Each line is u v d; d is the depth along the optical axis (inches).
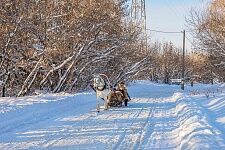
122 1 1395.2
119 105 887.7
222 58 1740.9
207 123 527.5
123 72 1625.2
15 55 1125.1
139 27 1502.2
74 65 1245.1
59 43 1114.1
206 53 1775.3
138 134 503.5
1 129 519.5
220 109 749.9
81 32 1164.5
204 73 2092.8
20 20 1030.4
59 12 1123.9
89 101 1005.8
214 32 1679.4
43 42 1121.4
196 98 1039.6
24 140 454.6
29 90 1199.6
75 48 1188.5
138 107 877.2
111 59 1434.5
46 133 504.1
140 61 1660.9
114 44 1344.7
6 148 410.3
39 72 1208.2
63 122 606.5
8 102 780.6
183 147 394.9
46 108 745.6
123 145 430.9
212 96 1061.1
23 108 684.7
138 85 2124.8
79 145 430.6
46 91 1253.1
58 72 1259.8
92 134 502.3
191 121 546.0
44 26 1105.4
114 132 519.2
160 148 414.6
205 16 1720.0
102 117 679.1
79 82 1395.2
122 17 1432.1
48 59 1142.3
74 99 943.0
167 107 880.9
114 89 888.3
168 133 512.1
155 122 617.6
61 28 1138.7
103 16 1187.9
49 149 408.8
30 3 1069.1
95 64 1437.0
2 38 1034.7
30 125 564.7
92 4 1139.9
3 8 1031.6
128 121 629.6
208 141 402.9
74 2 1123.3
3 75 1163.9
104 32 1273.4
